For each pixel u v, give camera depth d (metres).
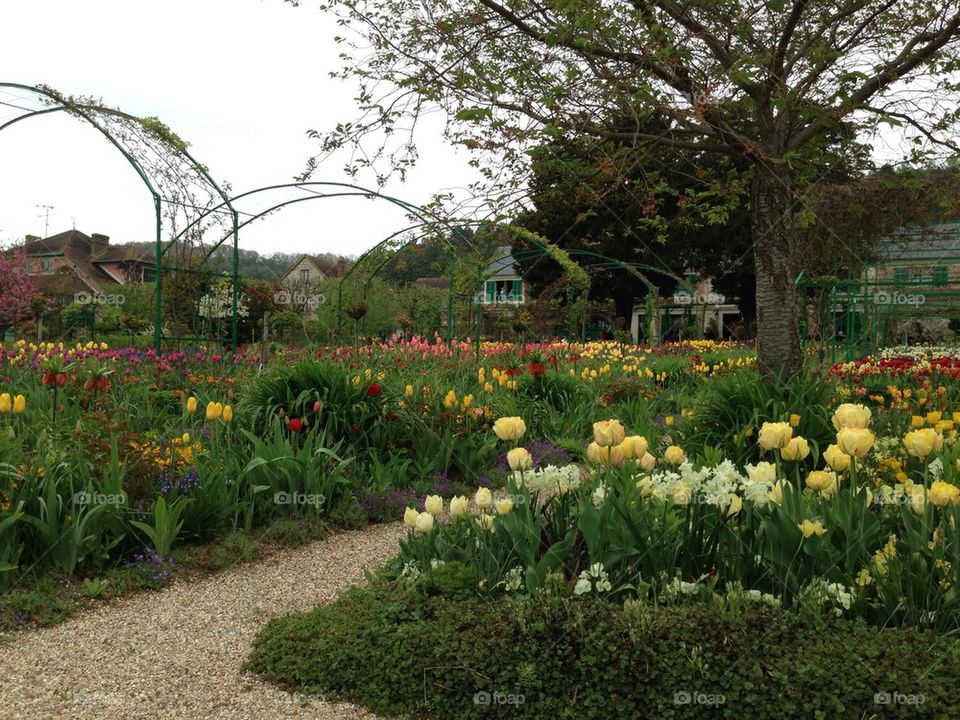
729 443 6.29
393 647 3.13
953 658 2.64
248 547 5.16
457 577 3.41
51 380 5.87
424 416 7.50
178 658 3.58
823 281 13.45
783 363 7.09
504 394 8.96
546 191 7.43
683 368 13.98
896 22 6.96
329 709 3.07
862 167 8.17
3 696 3.20
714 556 3.23
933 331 22.88
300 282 25.42
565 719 2.79
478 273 13.38
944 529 3.09
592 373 11.86
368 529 5.83
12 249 34.59
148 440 5.92
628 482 3.32
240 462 5.97
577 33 6.28
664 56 6.05
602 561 3.23
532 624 2.95
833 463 3.21
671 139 7.23
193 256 12.46
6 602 4.11
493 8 6.47
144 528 4.78
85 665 3.50
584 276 19.36
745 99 6.90
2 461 4.86
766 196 7.29
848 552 3.08
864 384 8.94
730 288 33.81
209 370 10.09
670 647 2.80
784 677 2.64
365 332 20.53
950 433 5.00
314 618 3.60
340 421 7.01
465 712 2.92
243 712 3.05
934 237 15.29
